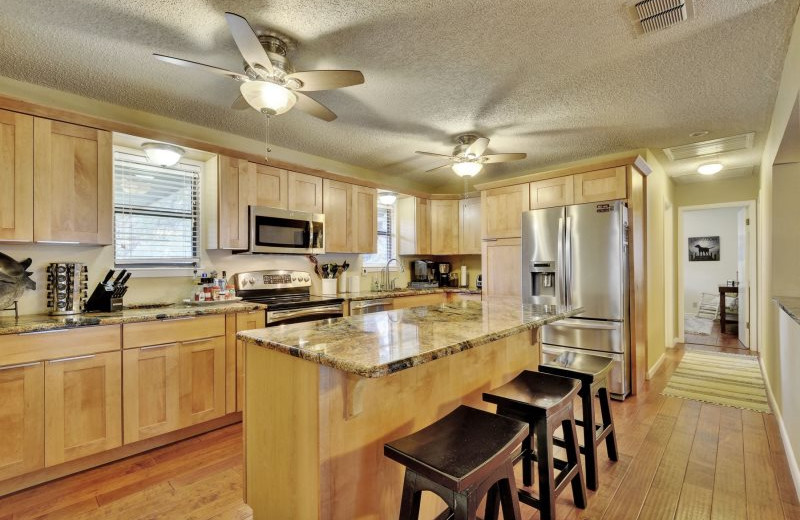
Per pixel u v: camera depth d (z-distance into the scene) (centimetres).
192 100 271
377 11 175
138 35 194
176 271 306
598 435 206
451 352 130
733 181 516
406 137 347
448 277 537
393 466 153
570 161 423
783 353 259
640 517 177
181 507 188
